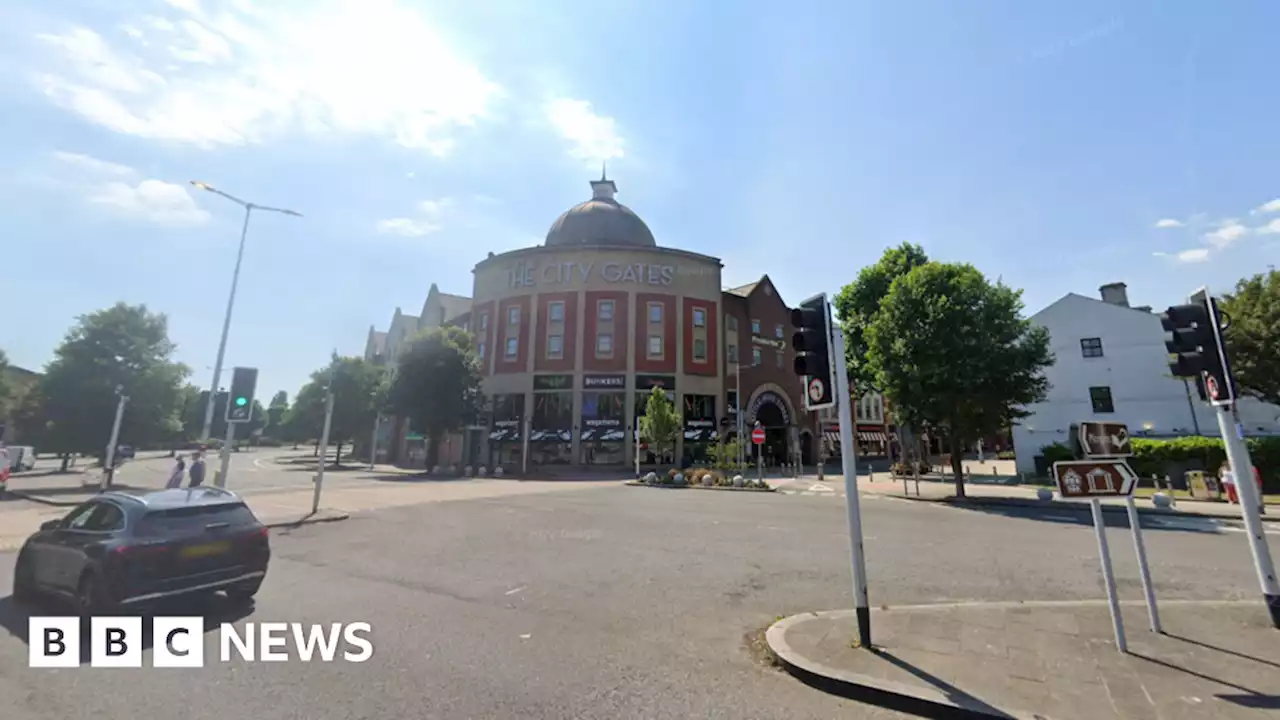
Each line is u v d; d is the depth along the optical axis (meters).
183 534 6.36
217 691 4.48
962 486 20.47
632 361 43.50
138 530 6.13
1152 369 28.73
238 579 6.70
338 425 51.72
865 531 12.77
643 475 37.53
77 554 6.23
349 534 12.39
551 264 45.97
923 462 41.28
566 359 43.88
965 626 5.88
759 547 10.77
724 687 4.62
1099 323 30.19
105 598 5.78
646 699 4.38
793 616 6.30
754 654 5.38
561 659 5.21
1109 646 5.27
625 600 7.22
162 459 60.16
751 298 52.44
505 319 46.84
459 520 14.58
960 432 20.47
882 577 8.41
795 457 46.84
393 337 69.00
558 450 42.09
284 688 4.55
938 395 19.91
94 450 27.06
